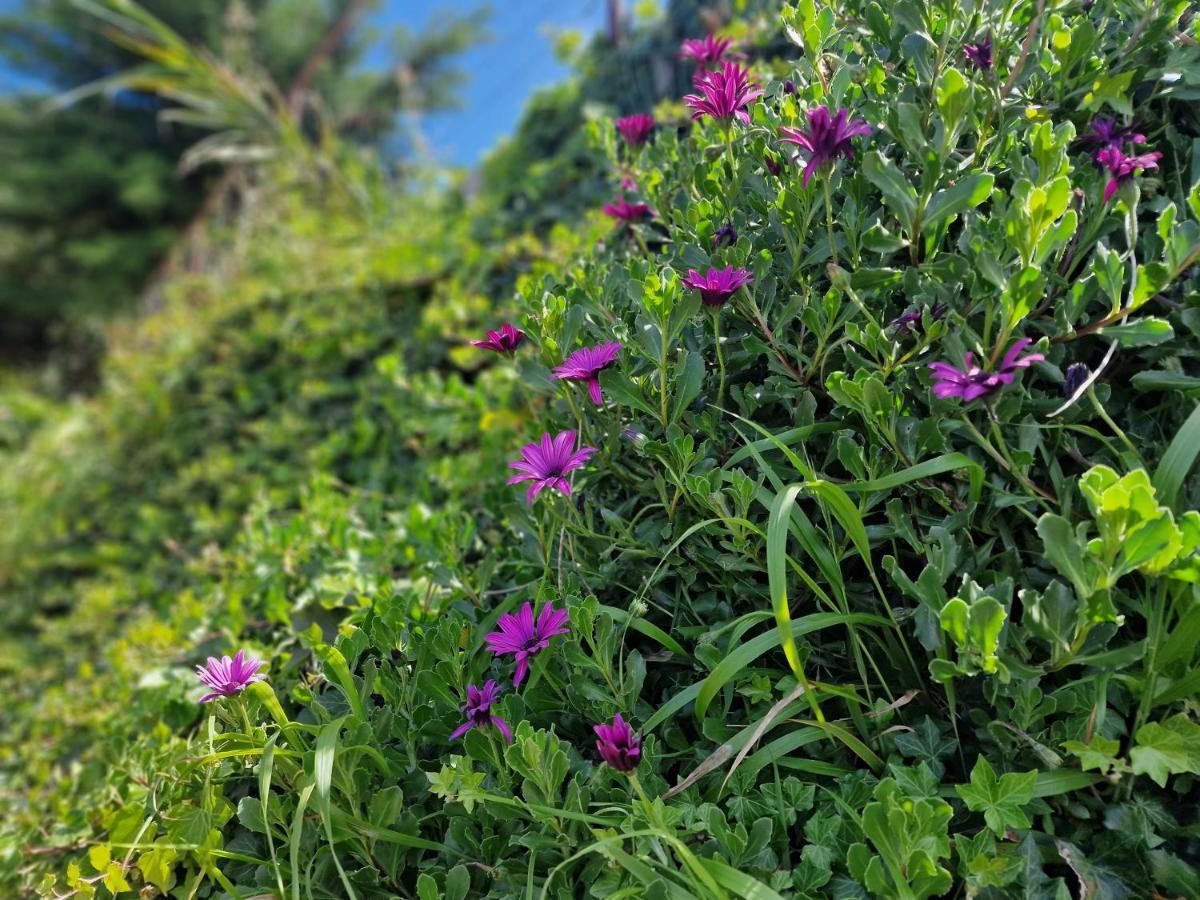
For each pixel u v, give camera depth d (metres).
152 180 6.55
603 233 0.86
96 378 5.01
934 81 0.50
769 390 0.54
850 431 0.50
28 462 2.45
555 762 0.46
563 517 0.57
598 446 0.58
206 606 0.92
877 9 0.56
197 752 0.59
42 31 7.08
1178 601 0.42
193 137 6.96
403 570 0.85
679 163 0.70
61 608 1.80
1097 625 0.42
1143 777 0.45
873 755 0.47
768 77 0.78
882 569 0.52
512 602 0.60
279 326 1.71
